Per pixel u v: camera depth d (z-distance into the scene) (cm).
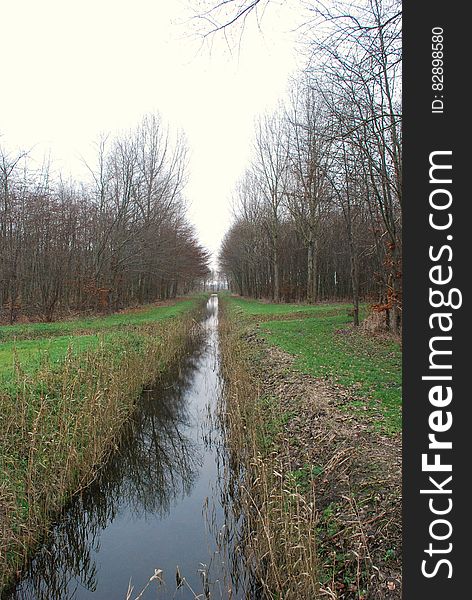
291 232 3922
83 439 762
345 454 583
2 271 2486
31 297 2730
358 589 398
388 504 473
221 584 519
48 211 2702
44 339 1551
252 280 5362
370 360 1143
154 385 1301
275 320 2206
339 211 2855
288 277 3944
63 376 848
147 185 3089
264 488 544
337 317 2102
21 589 525
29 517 562
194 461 888
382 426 657
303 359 1170
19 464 635
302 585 423
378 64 659
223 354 1599
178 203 4034
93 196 3152
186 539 623
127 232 2888
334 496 535
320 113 2009
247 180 4631
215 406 1168
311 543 439
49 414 741
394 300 1431
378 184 1462
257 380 1062
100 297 2812
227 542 593
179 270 4431
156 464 888
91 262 3045
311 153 1989
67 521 650
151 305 3938
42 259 2678
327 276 3709
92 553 608
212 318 3750
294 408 816
